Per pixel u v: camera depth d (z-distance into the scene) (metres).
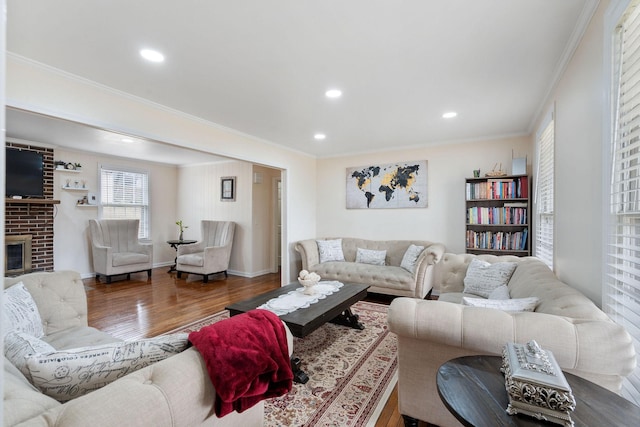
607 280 1.42
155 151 5.32
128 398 0.81
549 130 2.83
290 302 2.59
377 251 4.68
